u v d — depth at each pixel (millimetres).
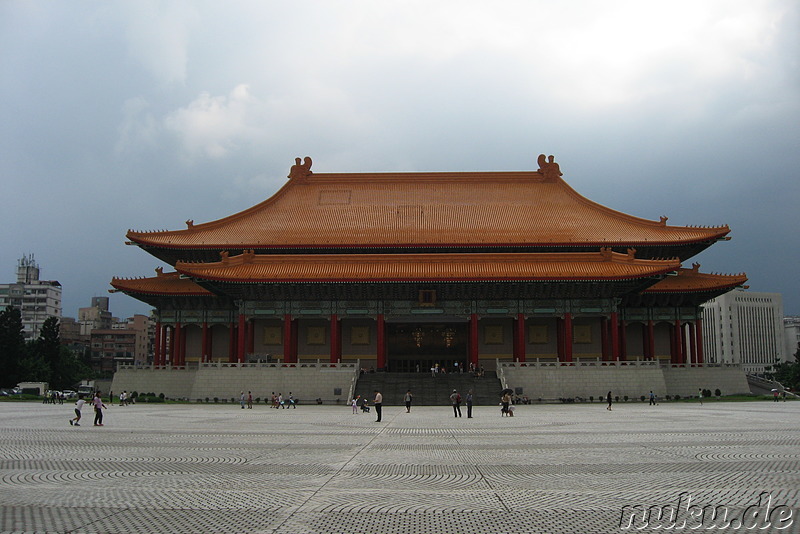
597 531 15875
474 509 17984
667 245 103625
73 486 21047
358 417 56875
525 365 85312
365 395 81750
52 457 27984
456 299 96625
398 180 123625
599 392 84750
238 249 104625
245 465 25891
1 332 123125
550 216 112938
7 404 82312
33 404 82625
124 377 94312
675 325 102750
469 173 123188
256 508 18016
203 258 107438
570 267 94938
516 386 84250
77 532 15422
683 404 77250
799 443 32781
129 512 17469
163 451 30281
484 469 24844
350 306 96938
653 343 102750
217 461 26969
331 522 16562
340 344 102250
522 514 17453
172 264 112438
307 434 39500
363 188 122750
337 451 30609
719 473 23547
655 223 109375
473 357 95750
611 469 24625
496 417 55812
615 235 106062
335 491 20422
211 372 86750
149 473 23750
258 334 103750
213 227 111625
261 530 15781
